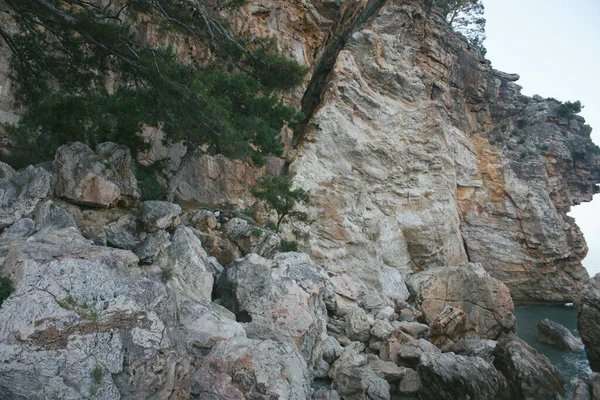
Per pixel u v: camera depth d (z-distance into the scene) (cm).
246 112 1838
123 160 1339
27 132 1625
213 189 2584
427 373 1192
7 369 564
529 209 3859
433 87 3688
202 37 1384
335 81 3072
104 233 1143
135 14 1384
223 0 1484
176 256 1209
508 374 1193
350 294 1803
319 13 3453
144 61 1225
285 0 3145
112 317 662
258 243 1700
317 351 1269
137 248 1141
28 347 585
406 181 3139
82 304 648
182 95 1256
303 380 939
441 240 3091
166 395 693
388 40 3456
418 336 1616
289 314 1220
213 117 1330
